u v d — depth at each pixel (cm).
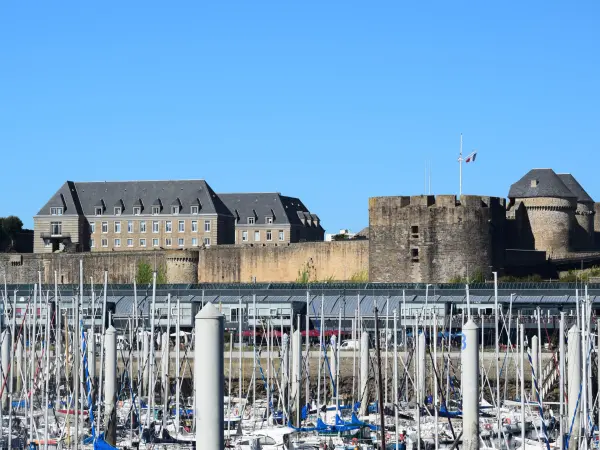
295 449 16312
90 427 16750
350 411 19588
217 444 7694
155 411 18362
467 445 12975
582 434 14538
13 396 19038
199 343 7731
